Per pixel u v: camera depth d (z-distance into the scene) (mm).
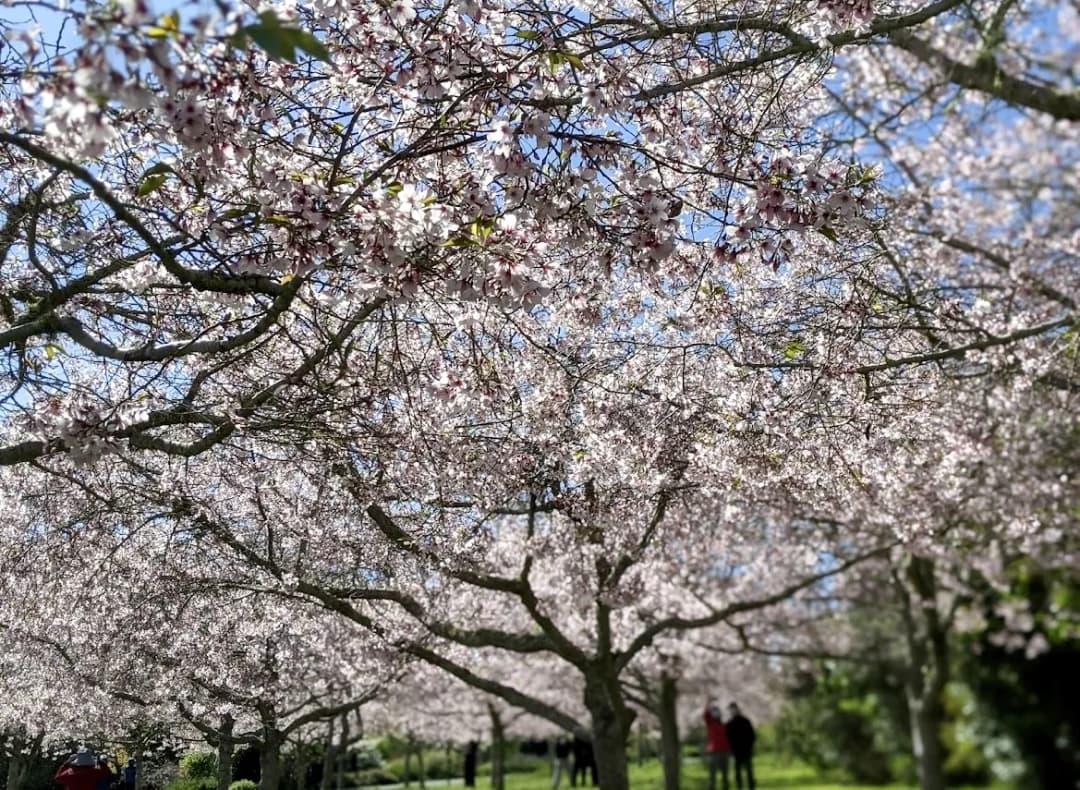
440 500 6078
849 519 9477
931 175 9109
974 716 17766
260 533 6387
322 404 5164
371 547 6582
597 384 6172
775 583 15859
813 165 4133
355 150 4859
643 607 11453
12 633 5711
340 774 9008
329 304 4422
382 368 5699
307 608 6719
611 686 9133
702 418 6602
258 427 4734
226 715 5945
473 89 4199
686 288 5938
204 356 5480
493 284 3955
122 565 5953
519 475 6859
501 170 3900
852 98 8594
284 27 2855
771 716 30188
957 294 7715
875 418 6566
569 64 4348
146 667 5770
